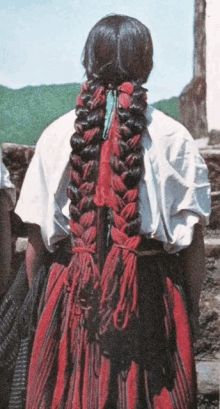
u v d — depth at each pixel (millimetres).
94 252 2016
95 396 2021
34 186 2104
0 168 2363
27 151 3248
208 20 4863
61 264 2111
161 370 2049
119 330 1999
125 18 2146
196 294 2189
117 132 2025
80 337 2033
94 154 2027
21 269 2287
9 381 2613
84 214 2025
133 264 1996
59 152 2084
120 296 1985
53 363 2076
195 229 2117
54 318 2076
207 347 3039
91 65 2139
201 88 5797
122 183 2004
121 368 2029
